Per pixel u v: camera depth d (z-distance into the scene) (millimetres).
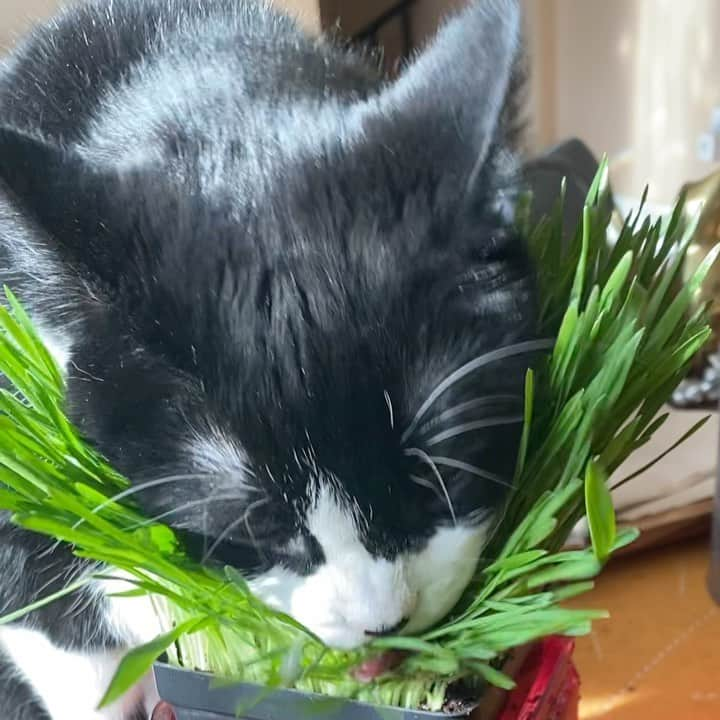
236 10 322
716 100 644
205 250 205
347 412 199
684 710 349
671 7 648
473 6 223
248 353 199
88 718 326
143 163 225
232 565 218
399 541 209
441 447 208
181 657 248
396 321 204
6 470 209
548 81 667
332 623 213
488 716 240
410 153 219
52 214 191
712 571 406
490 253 220
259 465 203
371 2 583
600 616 196
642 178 699
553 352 225
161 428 206
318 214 213
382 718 226
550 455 221
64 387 217
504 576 215
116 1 323
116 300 199
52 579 289
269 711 237
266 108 249
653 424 233
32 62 308
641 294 235
